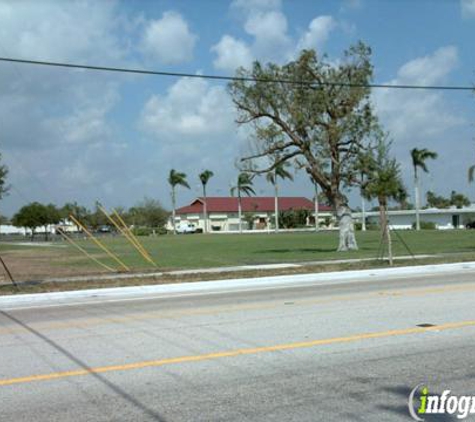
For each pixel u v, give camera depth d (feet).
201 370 24.04
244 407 19.49
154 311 40.93
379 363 24.50
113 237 262.88
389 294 45.85
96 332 33.06
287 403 19.79
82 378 23.44
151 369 24.41
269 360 25.36
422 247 110.73
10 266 91.81
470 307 38.19
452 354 25.75
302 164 103.50
